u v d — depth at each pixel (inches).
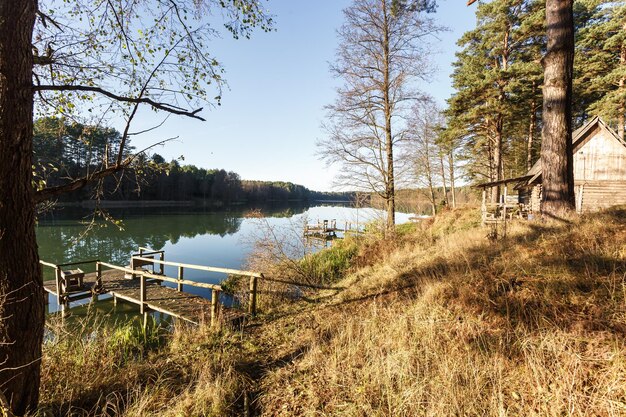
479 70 916.6
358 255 461.4
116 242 906.1
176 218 1643.7
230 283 413.4
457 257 245.3
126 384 155.8
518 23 803.4
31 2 111.9
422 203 1112.2
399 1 548.4
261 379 159.0
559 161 261.3
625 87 708.0
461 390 114.7
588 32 814.5
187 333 231.8
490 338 139.3
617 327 118.9
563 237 206.5
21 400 116.5
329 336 190.4
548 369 113.1
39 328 120.4
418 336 156.5
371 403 123.3
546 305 144.7
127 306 382.9
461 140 1019.9
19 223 109.7
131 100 126.0
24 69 109.3
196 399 138.2
